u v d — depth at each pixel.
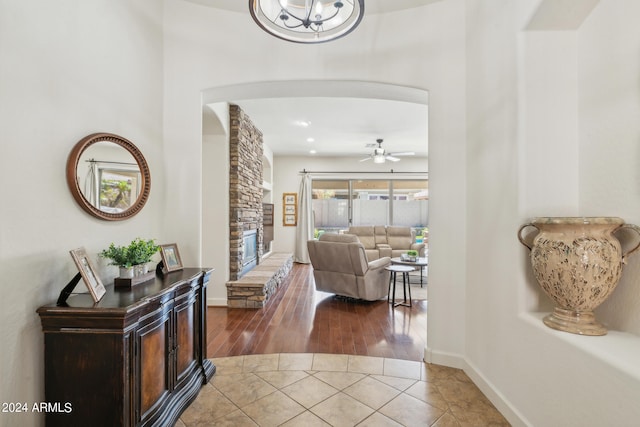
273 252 7.23
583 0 1.50
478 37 2.19
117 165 1.91
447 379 2.22
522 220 1.69
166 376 1.70
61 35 1.51
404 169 7.94
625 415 1.07
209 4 2.57
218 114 3.64
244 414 1.82
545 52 1.69
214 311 3.73
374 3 2.47
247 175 4.67
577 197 1.69
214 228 3.99
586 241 1.32
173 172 2.52
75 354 1.34
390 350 2.66
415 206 8.03
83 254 1.49
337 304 4.05
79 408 1.34
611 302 1.48
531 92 1.70
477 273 2.18
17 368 1.28
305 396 2.01
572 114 1.69
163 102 2.51
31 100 1.35
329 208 8.05
